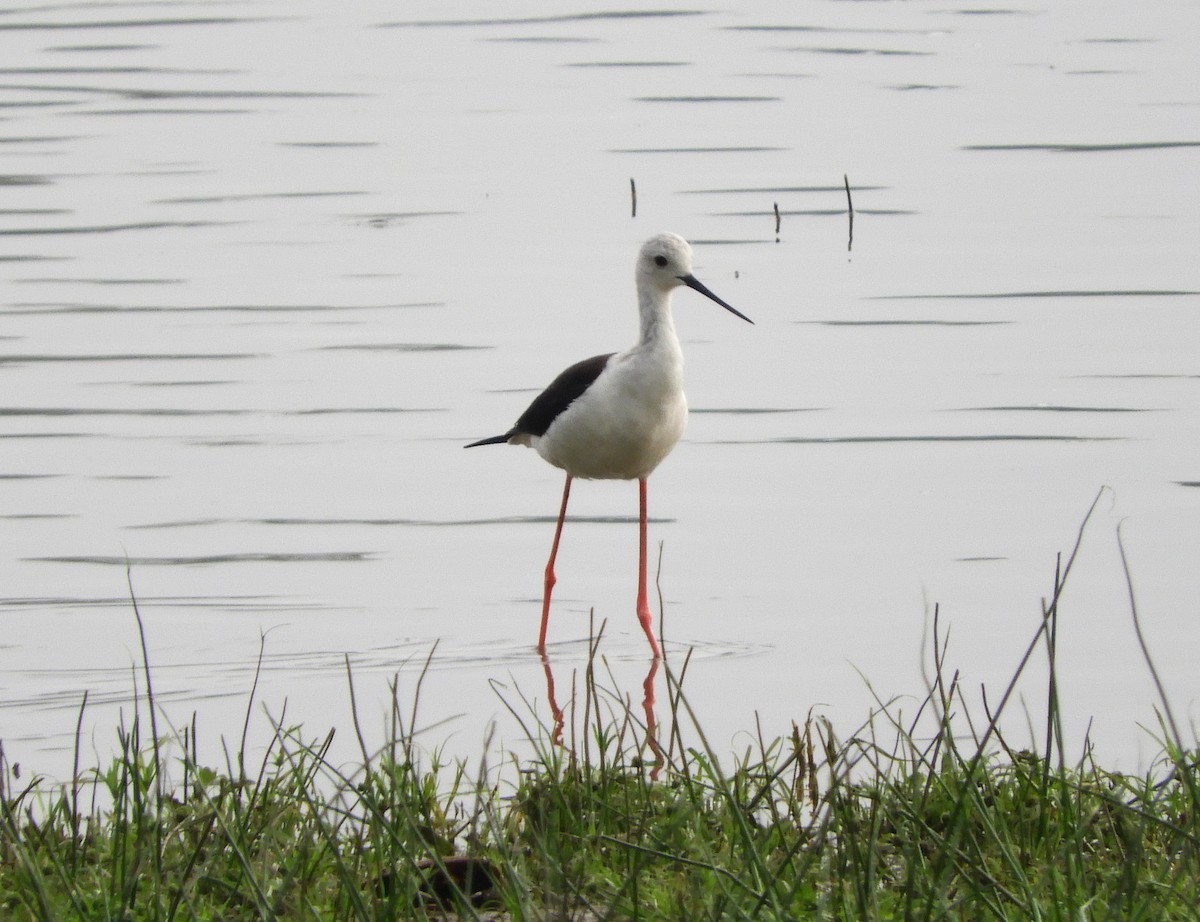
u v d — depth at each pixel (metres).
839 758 7.20
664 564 12.76
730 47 31.36
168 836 6.75
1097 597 11.71
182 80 29.17
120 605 12.02
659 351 12.09
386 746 6.93
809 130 26.33
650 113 27.38
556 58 30.77
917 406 15.88
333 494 14.16
